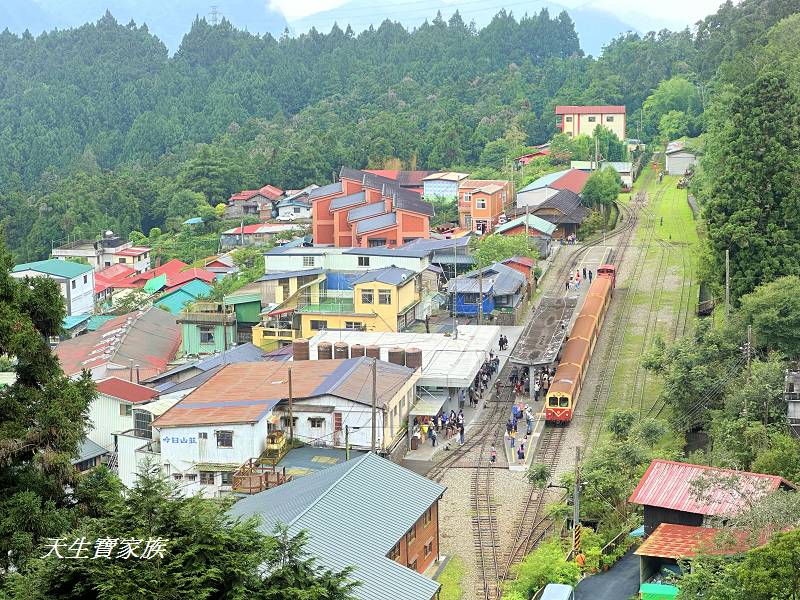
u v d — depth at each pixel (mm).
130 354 94500
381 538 50125
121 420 75375
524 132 192500
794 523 43406
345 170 134625
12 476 40219
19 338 39062
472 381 77375
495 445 72250
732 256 83625
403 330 92625
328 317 92500
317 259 104125
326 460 66750
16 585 31297
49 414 39906
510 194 147125
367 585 46125
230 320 96750
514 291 96875
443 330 90000
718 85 142250
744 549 43094
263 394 70812
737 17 190375
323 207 131250
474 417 77250
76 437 40750
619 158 165375
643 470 59812
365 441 68938
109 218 180000
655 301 98062
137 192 189125
